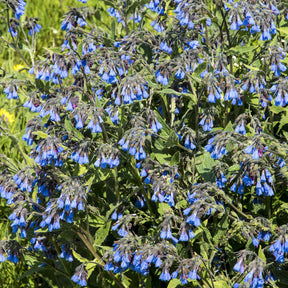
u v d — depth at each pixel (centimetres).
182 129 387
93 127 337
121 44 439
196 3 396
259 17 374
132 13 530
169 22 449
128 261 325
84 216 390
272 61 388
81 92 365
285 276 383
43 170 366
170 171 358
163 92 371
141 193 393
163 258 342
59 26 891
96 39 446
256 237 362
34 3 904
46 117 370
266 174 337
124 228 357
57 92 444
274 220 392
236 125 397
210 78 345
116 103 358
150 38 436
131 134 344
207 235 358
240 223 345
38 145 342
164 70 373
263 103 392
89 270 365
